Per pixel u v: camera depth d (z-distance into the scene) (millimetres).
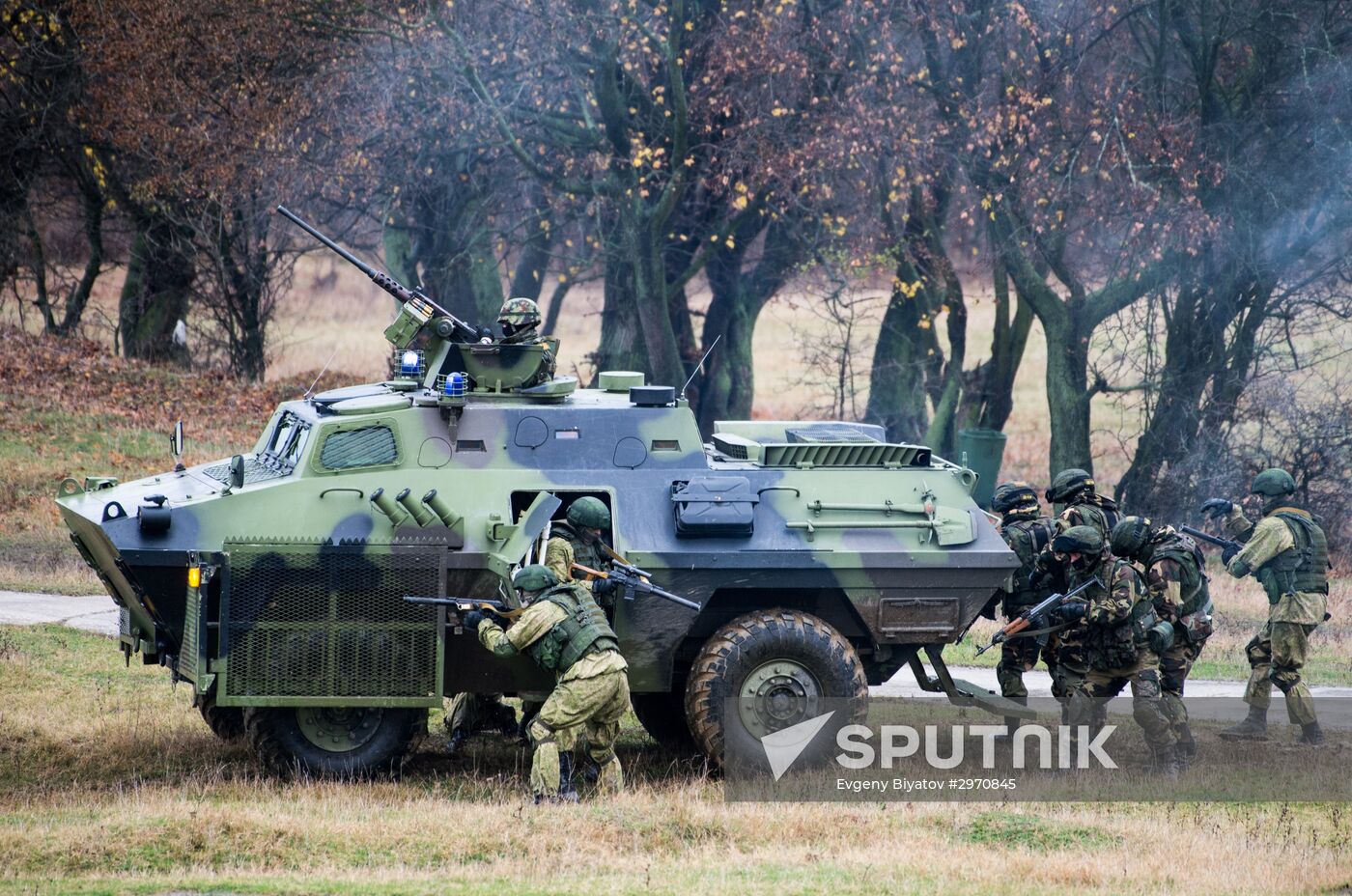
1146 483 94688
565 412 39031
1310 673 55344
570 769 35312
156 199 111188
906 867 29750
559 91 98812
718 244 103250
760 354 164000
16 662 48406
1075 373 95062
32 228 116250
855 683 37625
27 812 33469
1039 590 41000
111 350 118938
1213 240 88562
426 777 38406
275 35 97125
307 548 35781
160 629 36594
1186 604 39969
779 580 37969
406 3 95062
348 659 36062
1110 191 92938
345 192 106562
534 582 34469
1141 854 31531
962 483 40062
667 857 31016
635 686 38000
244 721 37438
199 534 36062
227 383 110812
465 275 117062
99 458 87438
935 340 106812
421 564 36281
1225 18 87000
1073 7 92562
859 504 38969
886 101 93688
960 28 92188
